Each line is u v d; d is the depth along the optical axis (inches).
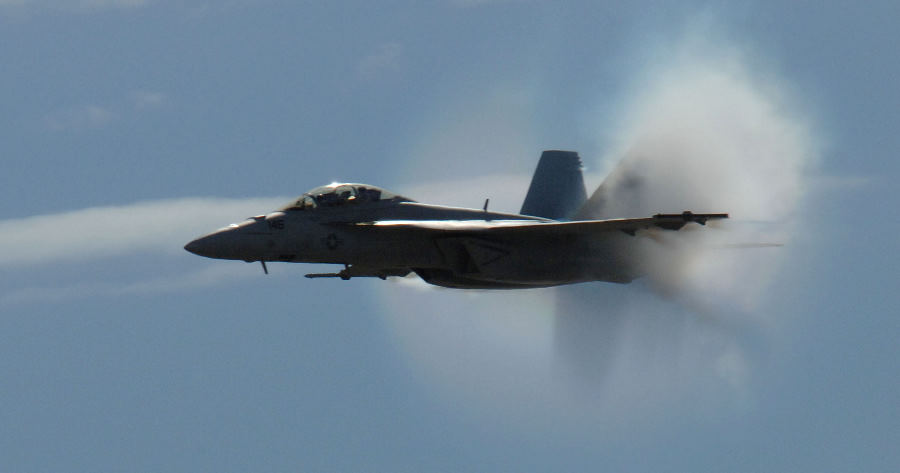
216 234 4943.4
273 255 4982.8
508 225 5083.7
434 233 5182.1
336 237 5044.3
